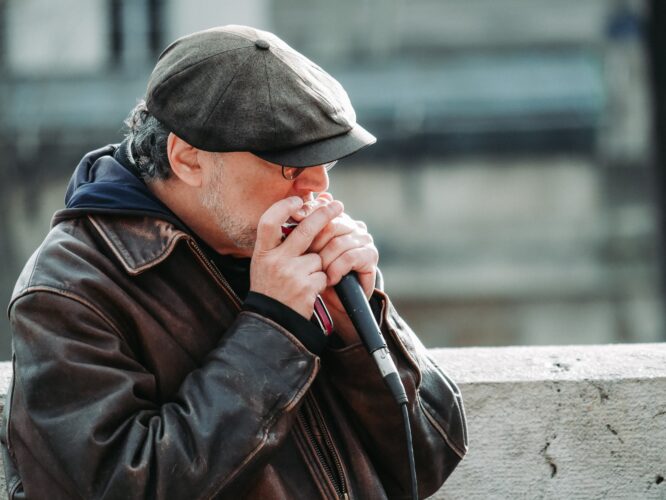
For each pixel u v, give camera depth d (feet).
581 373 22.59
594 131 135.33
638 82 134.72
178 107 17.90
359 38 140.87
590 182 134.72
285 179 18.03
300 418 18.61
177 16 134.41
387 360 18.08
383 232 134.92
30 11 131.54
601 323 130.21
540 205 135.33
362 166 136.26
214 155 17.99
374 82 138.21
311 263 17.92
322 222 18.07
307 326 17.70
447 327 131.64
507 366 23.04
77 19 132.67
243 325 17.63
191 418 16.97
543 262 132.46
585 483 22.49
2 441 18.66
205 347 18.44
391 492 19.81
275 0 139.33
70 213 18.40
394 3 140.26
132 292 18.17
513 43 139.95
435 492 20.52
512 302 131.44
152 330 18.08
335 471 18.71
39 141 130.93
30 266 18.01
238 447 16.84
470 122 137.08
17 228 128.16
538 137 136.05
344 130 17.92
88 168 19.58
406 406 18.16
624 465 22.45
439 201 136.05
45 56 132.36
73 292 17.57
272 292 17.78
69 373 17.16
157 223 18.40
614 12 137.80
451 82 137.69
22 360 17.38
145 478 16.71
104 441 16.88
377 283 19.27
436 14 140.56
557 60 137.59
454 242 134.00
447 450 19.62
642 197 133.90
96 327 17.62
